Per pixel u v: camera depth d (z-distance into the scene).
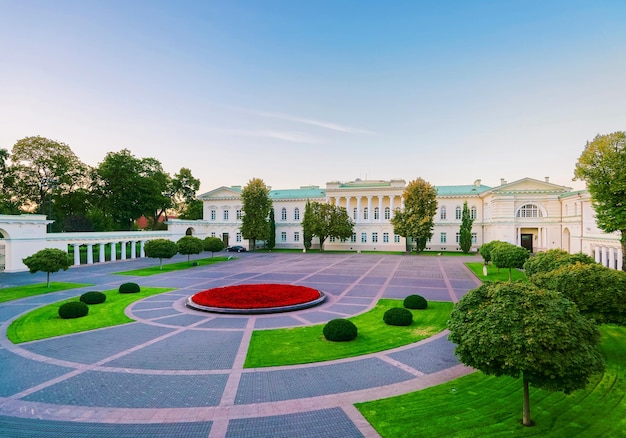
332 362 12.80
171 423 8.88
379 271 37.53
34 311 20.59
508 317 7.89
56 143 56.06
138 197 64.31
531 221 54.28
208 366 12.48
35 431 8.55
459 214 67.81
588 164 28.59
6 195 54.00
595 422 8.51
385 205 70.06
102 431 8.54
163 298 24.02
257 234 66.69
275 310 19.80
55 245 42.53
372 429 8.47
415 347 14.29
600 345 14.06
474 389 10.49
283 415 9.21
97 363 12.82
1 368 12.44
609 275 12.84
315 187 83.81
